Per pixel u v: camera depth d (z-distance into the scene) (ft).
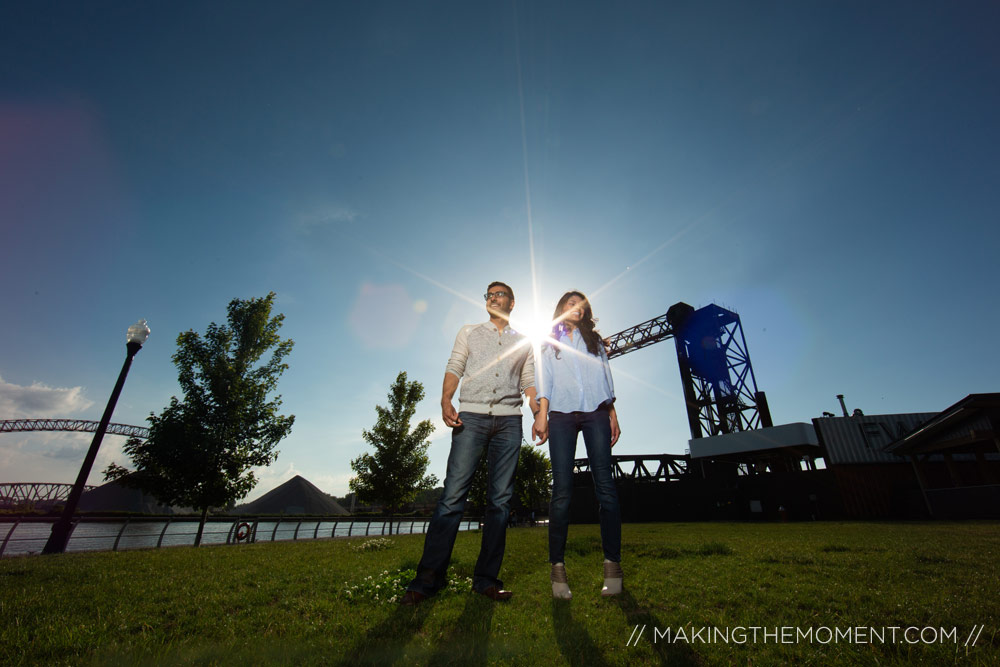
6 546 29.19
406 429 69.26
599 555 14.94
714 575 10.68
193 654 5.39
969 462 79.77
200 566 13.42
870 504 83.20
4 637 5.81
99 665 5.05
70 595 8.75
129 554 18.52
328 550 20.12
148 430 39.91
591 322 10.87
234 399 42.70
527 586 9.91
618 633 6.42
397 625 6.68
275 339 48.24
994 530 24.71
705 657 5.52
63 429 225.56
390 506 66.69
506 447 9.44
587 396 9.89
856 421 91.71
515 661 5.32
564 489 9.23
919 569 10.67
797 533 27.91
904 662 5.00
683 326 128.36
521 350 10.54
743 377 117.70
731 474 111.14
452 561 13.35
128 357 32.99
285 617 7.30
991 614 6.68
